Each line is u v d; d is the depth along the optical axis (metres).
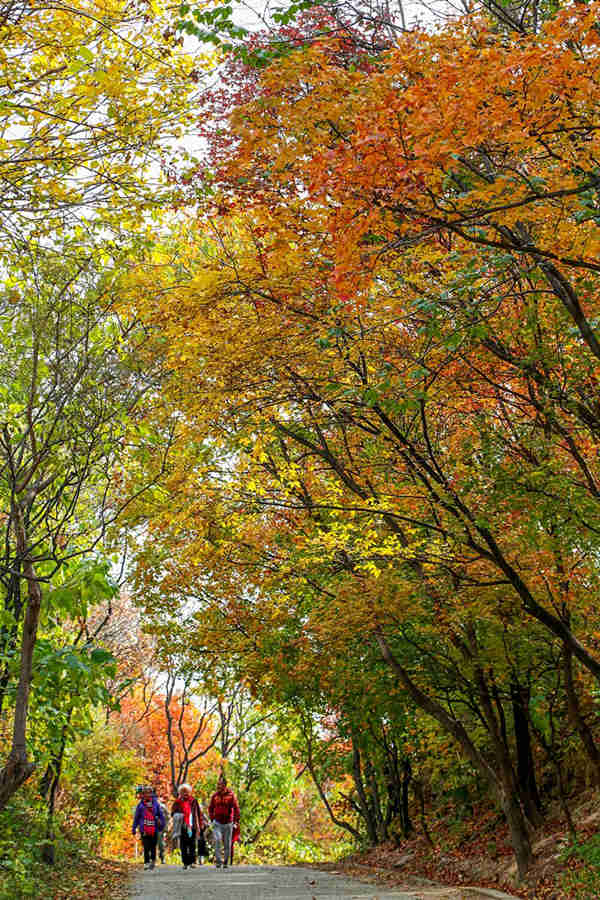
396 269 9.65
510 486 10.52
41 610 7.94
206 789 36.19
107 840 32.19
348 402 10.66
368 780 26.12
